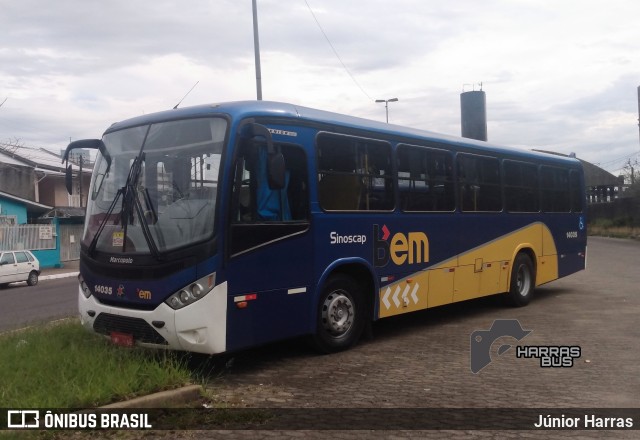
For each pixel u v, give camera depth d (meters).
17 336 8.27
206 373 7.32
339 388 6.70
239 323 6.97
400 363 7.87
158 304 6.77
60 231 35.19
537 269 13.24
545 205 13.64
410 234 9.66
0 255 24.47
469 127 44.50
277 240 7.46
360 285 8.95
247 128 7.20
